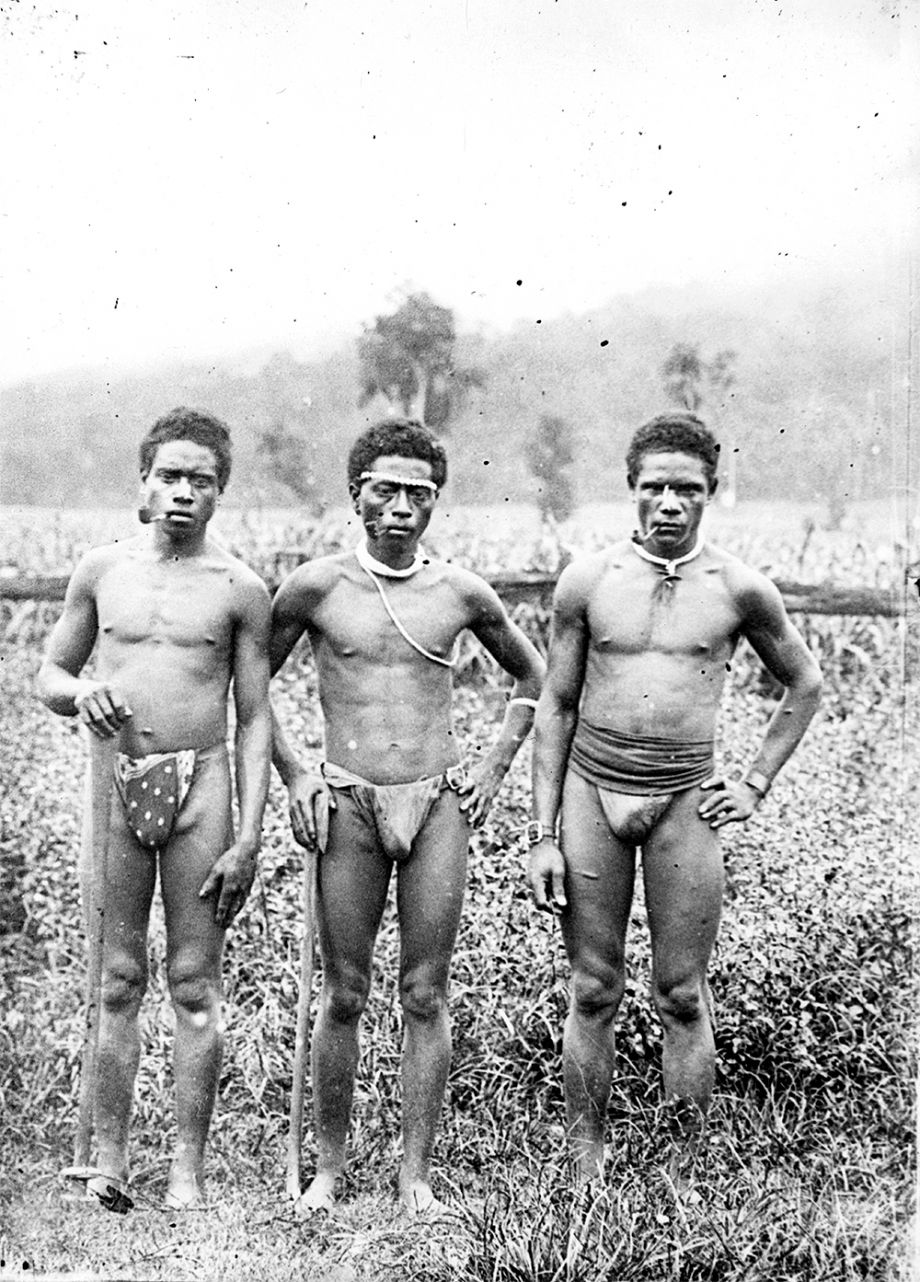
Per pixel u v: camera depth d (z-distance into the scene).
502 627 4.30
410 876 4.13
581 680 4.27
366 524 4.18
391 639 4.15
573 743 4.26
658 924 4.18
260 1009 4.82
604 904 4.17
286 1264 3.80
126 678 4.15
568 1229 3.75
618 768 4.16
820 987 4.80
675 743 4.16
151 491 4.20
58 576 6.33
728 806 4.18
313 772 4.24
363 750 4.13
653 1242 3.73
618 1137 4.29
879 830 5.46
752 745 6.12
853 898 5.07
